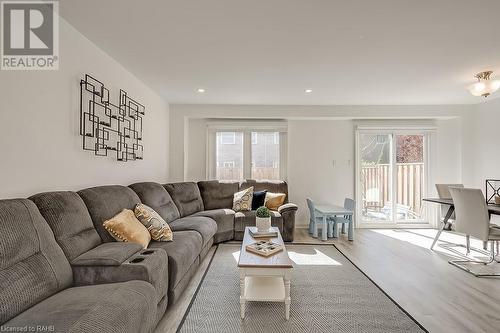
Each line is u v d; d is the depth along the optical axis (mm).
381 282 2678
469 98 4496
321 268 3025
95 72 2580
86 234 1875
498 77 3416
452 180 5164
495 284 2637
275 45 2564
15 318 1157
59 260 1518
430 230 5004
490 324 1964
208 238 3184
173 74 3373
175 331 1844
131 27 2248
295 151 5285
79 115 2355
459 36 2365
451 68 3127
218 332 1840
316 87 3873
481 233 3098
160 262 1875
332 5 1922
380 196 5328
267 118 5117
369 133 5273
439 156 5203
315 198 5277
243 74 3359
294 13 2025
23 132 1803
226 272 2855
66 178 2205
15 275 1242
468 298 2355
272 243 2467
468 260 3287
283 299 2059
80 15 2072
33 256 1396
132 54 2789
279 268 1989
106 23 2188
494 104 4527
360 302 2266
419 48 2609
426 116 4902
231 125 5168
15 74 1752
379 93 4191
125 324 1240
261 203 4539
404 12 2004
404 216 5328
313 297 2346
